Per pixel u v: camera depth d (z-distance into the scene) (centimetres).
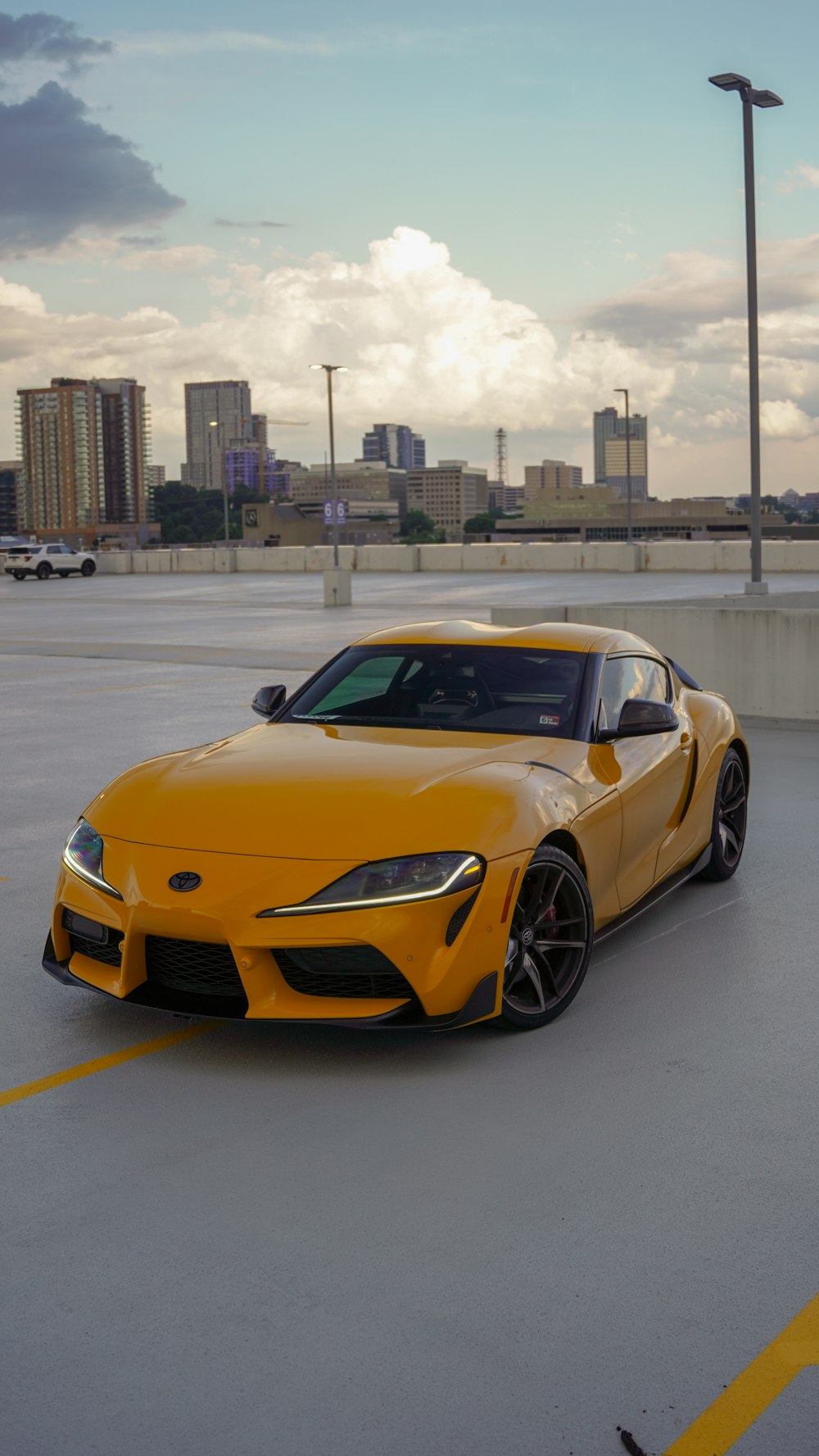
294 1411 245
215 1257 298
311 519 16425
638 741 538
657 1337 265
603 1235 306
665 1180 334
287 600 3228
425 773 442
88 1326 272
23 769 935
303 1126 366
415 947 390
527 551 4581
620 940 542
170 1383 253
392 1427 240
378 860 395
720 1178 335
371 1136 359
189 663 1698
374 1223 312
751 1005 464
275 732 511
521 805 430
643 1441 236
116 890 414
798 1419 241
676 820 563
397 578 4200
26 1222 314
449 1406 245
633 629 1174
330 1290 283
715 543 4197
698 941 539
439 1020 398
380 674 543
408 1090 390
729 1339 265
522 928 432
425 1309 276
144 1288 285
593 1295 280
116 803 450
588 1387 250
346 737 495
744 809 648
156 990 417
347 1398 248
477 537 15600
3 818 775
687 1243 302
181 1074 403
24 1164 345
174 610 2878
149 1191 329
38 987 486
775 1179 334
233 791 438
